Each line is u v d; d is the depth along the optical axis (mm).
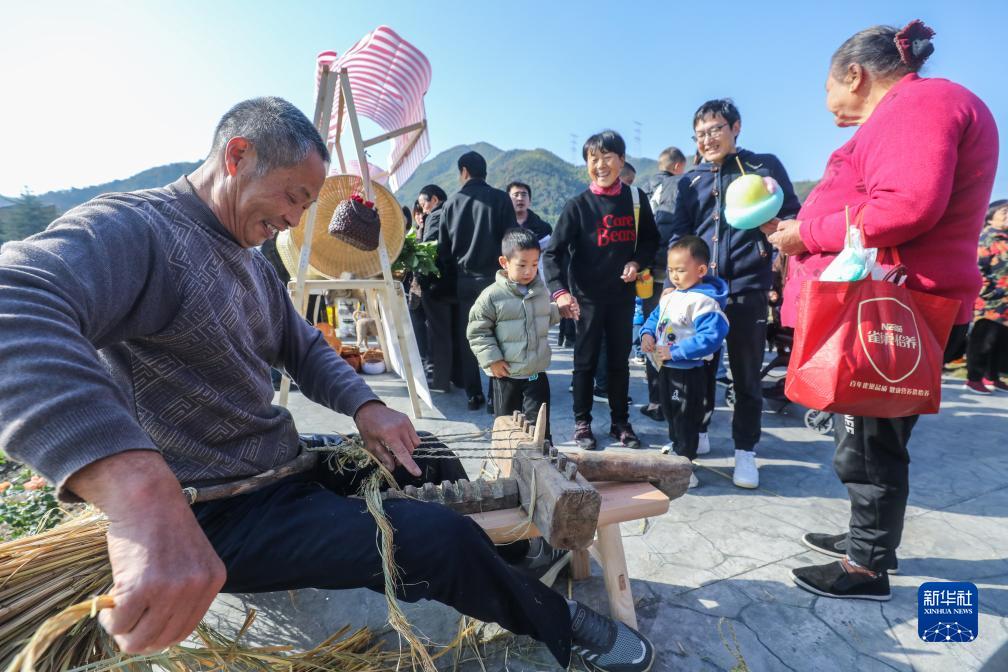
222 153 1209
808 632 1811
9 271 868
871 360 1602
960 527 2498
